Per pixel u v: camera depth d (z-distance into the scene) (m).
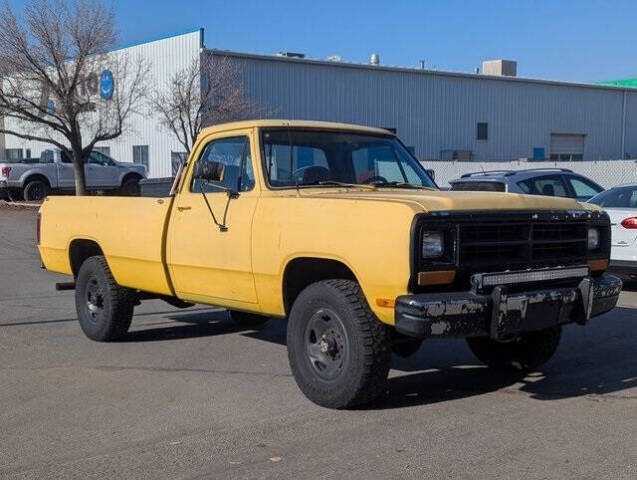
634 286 12.37
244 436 5.39
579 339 8.46
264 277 6.25
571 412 5.85
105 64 29.34
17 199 30.30
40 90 27.20
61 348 8.27
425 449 5.07
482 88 41.53
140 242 7.59
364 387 5.66
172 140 34.03
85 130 34.88
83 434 5.52
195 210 6.97
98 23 27.36
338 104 36.16
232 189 6.72
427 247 5.28
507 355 7.07
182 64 32.34
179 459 4.98
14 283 13.08
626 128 47.78
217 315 10.19
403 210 5.29
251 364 7.48
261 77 33.47
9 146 47.91
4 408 6.17
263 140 6.64
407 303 5.19
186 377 7.02
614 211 11.43
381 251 5.34
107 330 8.38
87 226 8.41
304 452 5.05
